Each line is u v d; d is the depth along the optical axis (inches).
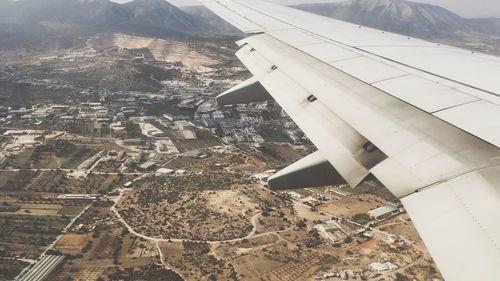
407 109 352.8
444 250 194.4
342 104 411.5
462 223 205.0
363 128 350.0
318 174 395.5
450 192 229.1
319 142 374.3
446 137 288.7
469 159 252.5
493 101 350.3
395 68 489.4
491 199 213.2
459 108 335.3
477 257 184.9
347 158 331.6
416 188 245.0
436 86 405.4
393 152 295.0
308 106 447.8
